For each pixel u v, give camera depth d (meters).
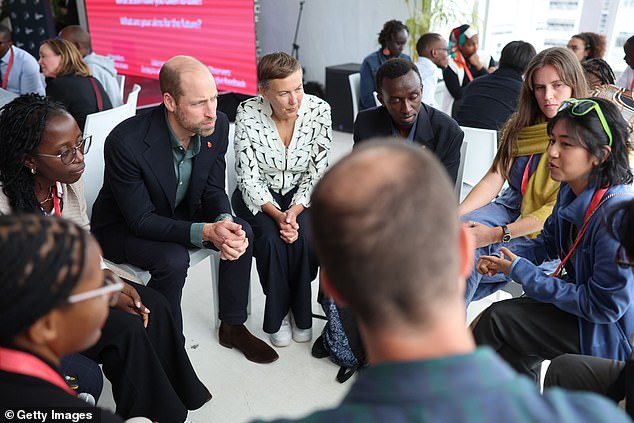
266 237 2.05
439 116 2.19
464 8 4.78
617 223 1.17
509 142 1.96
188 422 1.71
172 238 1.88
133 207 1.88
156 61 6.36
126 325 1.47
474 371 0.49
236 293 2.06
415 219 0.50
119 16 6.55
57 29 7.19
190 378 1.69
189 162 1.99
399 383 0.50
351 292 0.53
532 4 4.89
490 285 1.90
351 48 5.61
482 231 1.79
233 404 1.85
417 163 0.52
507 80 2.82
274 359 2.06
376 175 0.52
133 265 1.98
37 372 0.75
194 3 5.62
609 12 4.48
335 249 0.52
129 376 1.49
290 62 2.00
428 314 0.52
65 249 0.72
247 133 2.16
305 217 2.15
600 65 2.55
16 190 1.50
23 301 0.70
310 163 2.23
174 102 1.79
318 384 1.95
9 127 1.45
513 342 1.54
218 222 1.87
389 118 2.23
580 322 1.44
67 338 0.77
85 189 2.16
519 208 2.02
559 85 1.83
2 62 4.03
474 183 2.52
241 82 5.54
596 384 1.27
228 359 2.08
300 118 2.16
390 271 0.50
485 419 0.47
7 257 0.69
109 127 2.29
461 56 4.00
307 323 2.15
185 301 2.47
